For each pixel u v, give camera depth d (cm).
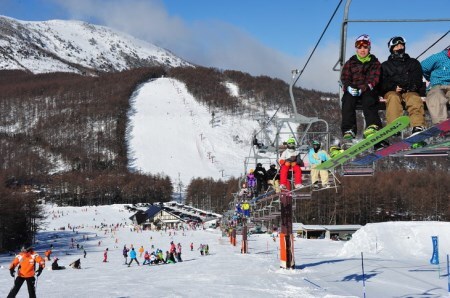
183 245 6919
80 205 17300
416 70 793
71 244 7675
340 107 921
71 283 2108
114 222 13638
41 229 10206
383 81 815
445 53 799
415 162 16375
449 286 1722
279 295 1525
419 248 3838
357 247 3953
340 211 10838
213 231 10906
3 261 4512
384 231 4134
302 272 2211
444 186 11719
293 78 1330
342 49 870
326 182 1401
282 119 1911
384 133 743
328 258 3400
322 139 1697
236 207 3900
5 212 6675
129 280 2167
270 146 2311
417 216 11069
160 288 1742
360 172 1073
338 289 1678
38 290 1778
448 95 780
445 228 4100
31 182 18775
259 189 2208
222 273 2256
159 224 13338
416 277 2069
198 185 17650
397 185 11769
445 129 697
